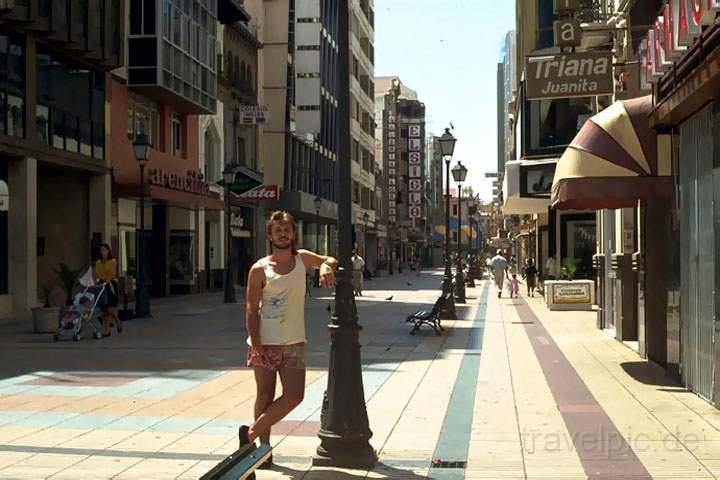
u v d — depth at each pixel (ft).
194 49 115.75
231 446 25.54
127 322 74.18
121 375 40.83
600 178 39.27
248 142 157.17
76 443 25.89
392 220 326.24
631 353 48.65
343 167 23.94
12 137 77.15
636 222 52.19
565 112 120.78
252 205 158.20
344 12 24.12
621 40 52.47
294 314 22.33
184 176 118.42
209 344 55.47
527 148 124.47
